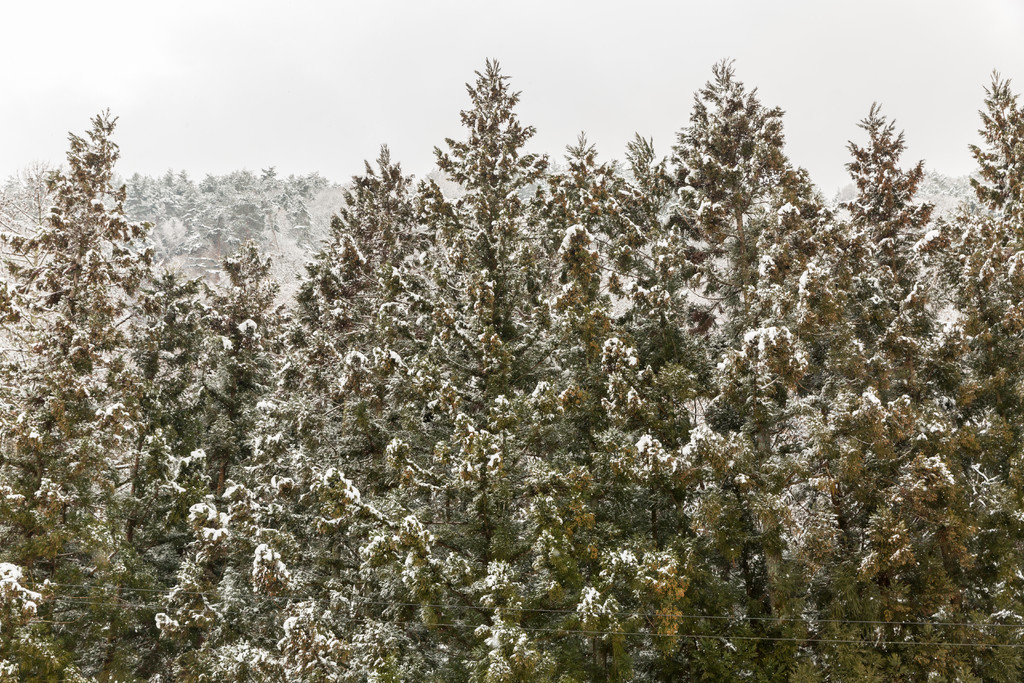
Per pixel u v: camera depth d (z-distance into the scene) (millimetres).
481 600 12273
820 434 13039
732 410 16312
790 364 12961
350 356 16297
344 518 14375
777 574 13312
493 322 17109
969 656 12750
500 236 17484
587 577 13883
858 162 19797
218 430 21031
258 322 25156
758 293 14695
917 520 13992
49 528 14875
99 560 15492
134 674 16922
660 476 13820
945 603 13023
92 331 17203
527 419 14383
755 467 13711
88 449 15734
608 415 14695
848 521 14641
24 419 15305
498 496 13633
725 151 18188
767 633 13586
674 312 16219
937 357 16078
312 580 15266
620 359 14422
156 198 90750
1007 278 16047
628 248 17406
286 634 13250
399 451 13914
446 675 13102
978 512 14672
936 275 18062
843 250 16500
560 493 12953
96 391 17203
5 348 16781
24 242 17844
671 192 19219
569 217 17609
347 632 14539
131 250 19328
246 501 15391
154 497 18109
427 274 20219
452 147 20203
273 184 97125
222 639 15805
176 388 21609
